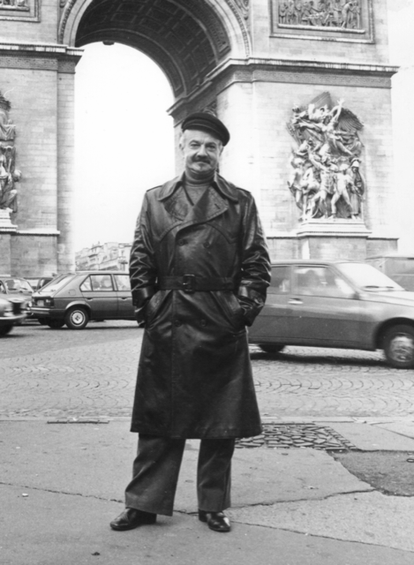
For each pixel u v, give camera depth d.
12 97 46.56
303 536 6.22
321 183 49.47
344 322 19.55
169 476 6.40
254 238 6.50
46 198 46.62
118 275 35.62
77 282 34.75
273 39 50.59
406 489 7.65
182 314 6.27
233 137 50.38
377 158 51.69
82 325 34.53
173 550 5.86
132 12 55.53
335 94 51.28
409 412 13.09
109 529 6.31
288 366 19.77
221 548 5.92
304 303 20.16
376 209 51.31
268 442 9.91
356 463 8.77
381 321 19.11
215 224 6.36
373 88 52.00
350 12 52.16
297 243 49.38
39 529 6.29
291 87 50.53
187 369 6.25
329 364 20.22
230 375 6.33
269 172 49.53
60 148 47.59
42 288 35.62
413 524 6.55
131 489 6.41
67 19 48.12
